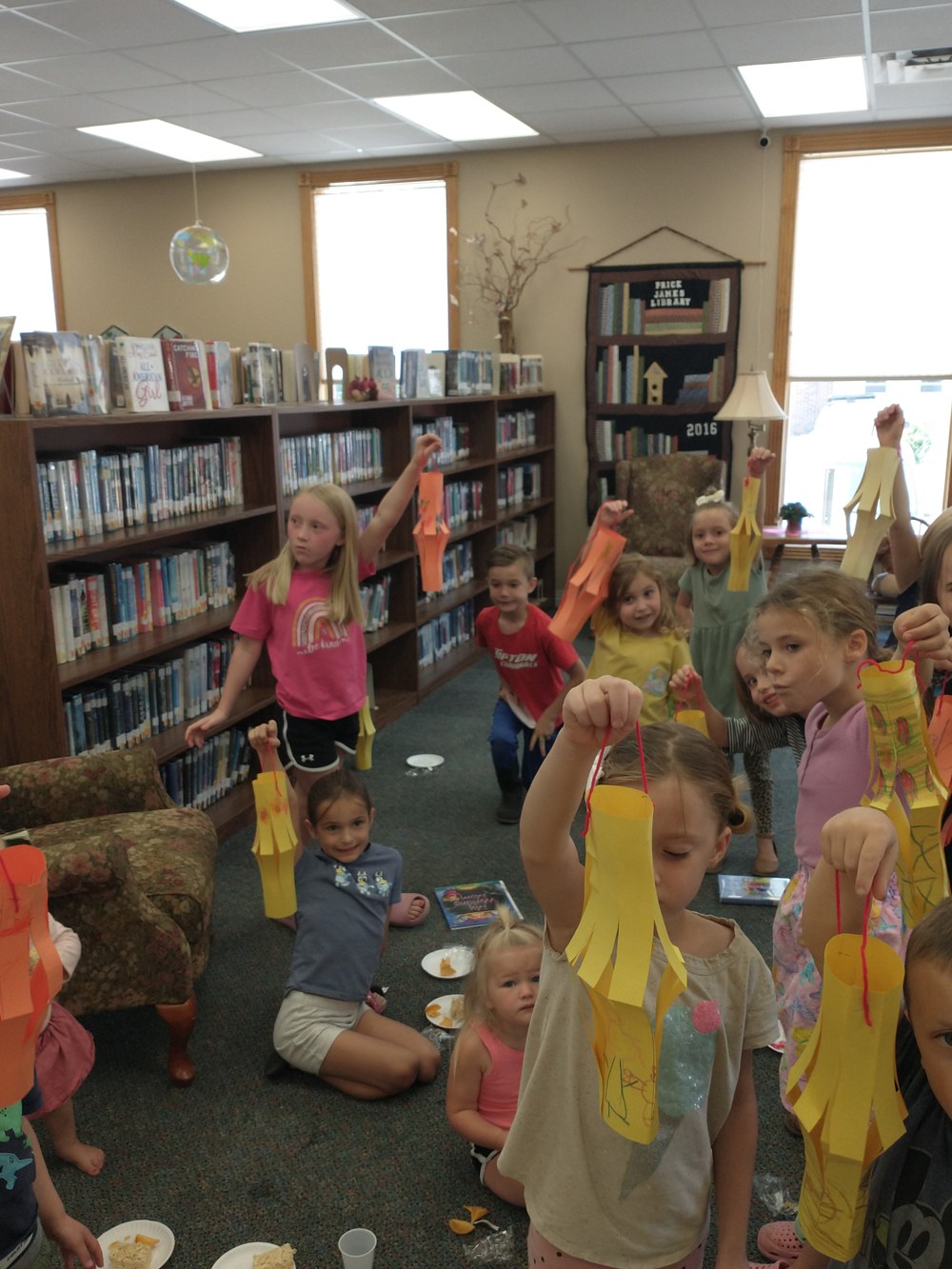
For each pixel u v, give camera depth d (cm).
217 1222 180
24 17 432
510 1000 181
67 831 247
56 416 288
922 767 97
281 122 611
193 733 291
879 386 665
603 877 72
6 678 278
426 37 461
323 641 294
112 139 651
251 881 317
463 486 588
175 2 418
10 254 823
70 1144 194
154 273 787
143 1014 248
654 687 319
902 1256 86
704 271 671
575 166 684
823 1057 77
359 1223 179
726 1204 117
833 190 647
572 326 709
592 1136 110
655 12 429
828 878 92
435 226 728
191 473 352
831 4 420
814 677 161
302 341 765
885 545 559
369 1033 224
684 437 693
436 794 389
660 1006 70
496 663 355
